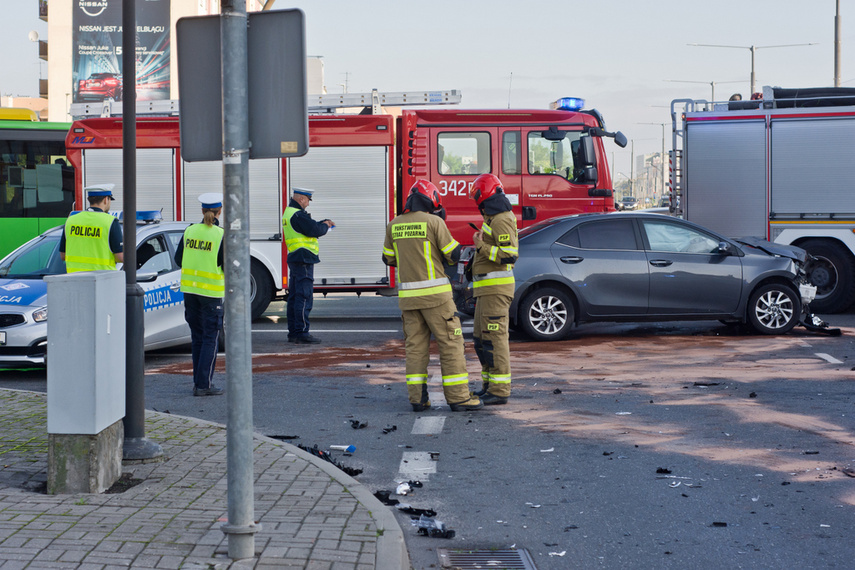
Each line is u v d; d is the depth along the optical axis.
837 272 14.97
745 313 12.28
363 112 16.92
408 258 7.88
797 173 15.03
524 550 4.74
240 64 3.97
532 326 11.85
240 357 4.07
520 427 7.39
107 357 5.31
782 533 4.94
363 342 12.31
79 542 4.33
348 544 4.33
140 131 14.96
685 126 15.41
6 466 5.75
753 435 7.04
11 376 10.05
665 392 8.68
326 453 6.46
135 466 5.81
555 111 15.03
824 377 9.34
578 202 15.02
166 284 10.91
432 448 6.78
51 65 68.56
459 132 14.98
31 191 17.12
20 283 9.94
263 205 14.79
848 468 6.14
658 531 4.99
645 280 11.95
